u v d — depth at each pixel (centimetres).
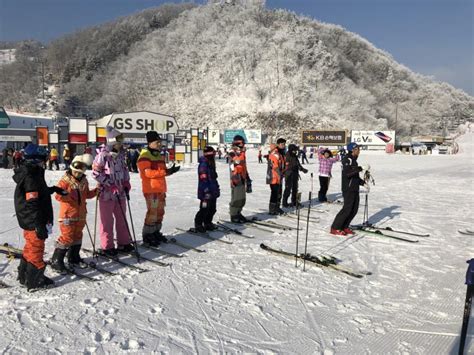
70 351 323
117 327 363
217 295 441
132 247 595
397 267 554
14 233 715
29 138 3098
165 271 514
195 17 11012
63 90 10781
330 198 1239
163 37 11125
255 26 10081
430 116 10688
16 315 383
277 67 8825
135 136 3047
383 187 1603
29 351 322
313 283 484
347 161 712
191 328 365
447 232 776
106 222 556
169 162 2953
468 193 1400
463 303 431
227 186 1523
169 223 816
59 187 472
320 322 382
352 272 518
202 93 8912
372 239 705
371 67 11181
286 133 7338
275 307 413
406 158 4459
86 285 461
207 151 707
